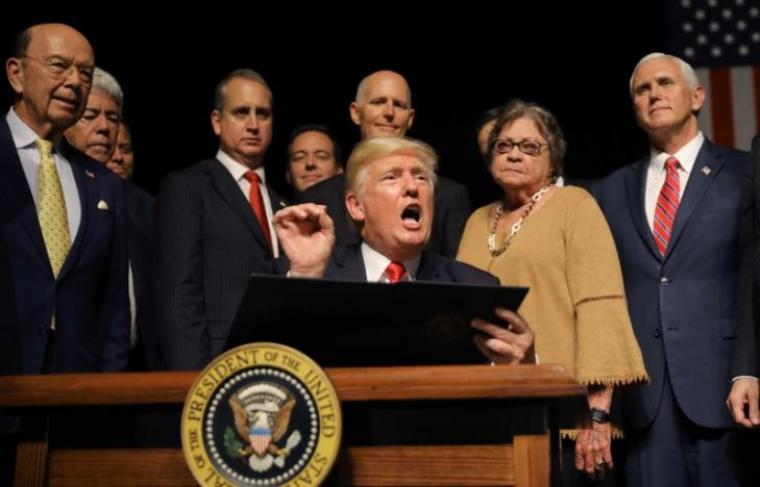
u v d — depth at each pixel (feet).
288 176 17.66
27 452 6.30
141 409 6.39
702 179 12.13
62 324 9.71
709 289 11.68
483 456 6.18
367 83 14.52
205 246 11.78
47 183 10.13
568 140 19.98
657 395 11.56
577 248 11.19
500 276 11.45
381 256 9.28
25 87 10.32
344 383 6.11
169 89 19.80
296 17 20.31
